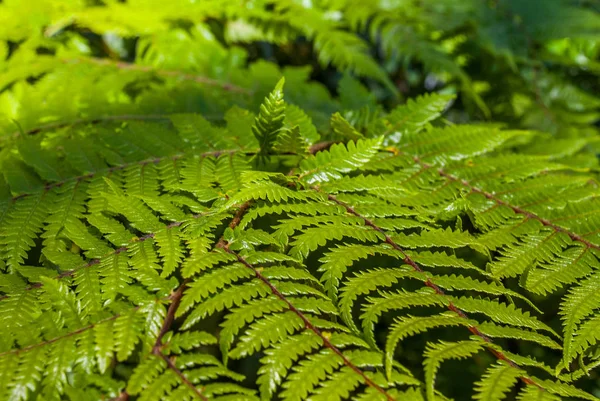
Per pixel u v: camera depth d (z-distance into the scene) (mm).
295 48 1814
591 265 1000
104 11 1378
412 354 1257
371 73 1411
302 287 940
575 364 1146
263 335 907
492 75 1509
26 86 1251
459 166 1088
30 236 1003
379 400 879
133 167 1062
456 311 939
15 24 1344
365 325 924
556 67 1558
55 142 1146
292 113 1104
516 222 1037
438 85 1750
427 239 988
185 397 875
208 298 924
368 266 1156
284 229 977
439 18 1511
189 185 1017
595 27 1485
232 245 965
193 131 1096
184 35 1386
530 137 1288
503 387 894
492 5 1570
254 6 1454
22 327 914
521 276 991
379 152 1101
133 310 917
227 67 1354
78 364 897
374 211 1006
